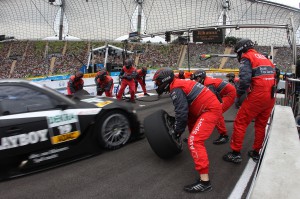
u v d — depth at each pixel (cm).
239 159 336
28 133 306
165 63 3759
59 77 1254
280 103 548
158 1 3844
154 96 1010
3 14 4712
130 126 413
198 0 3669
